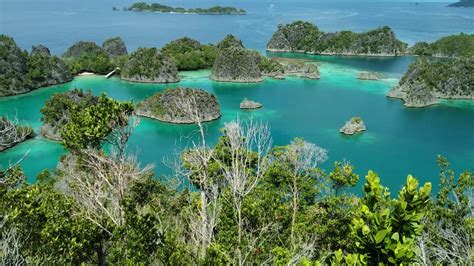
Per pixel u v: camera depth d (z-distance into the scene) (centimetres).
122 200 2134
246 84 13212
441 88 12025
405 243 964
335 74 14725
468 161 7700
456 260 1883
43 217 1919
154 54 13462
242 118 9806
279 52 19562
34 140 8012
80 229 1870
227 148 3094
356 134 8906
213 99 9750
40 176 4006
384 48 18688
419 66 12381
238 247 1995
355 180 3550
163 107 9481
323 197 3678
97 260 1972
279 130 9031
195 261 1869
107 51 16912
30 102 10731
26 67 11919
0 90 10994
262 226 2408
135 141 8175
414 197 995
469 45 18225
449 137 8912
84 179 2684
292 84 13250
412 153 7975
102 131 2353
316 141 8450
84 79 13362
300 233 2758
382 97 11912
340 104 11138
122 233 1847
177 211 2983
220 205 2377
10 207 1927
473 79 11931
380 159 7650
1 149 7412
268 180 3575
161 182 4109
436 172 7156
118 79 13525
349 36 19050
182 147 7825
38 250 1820
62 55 16388
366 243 1009
